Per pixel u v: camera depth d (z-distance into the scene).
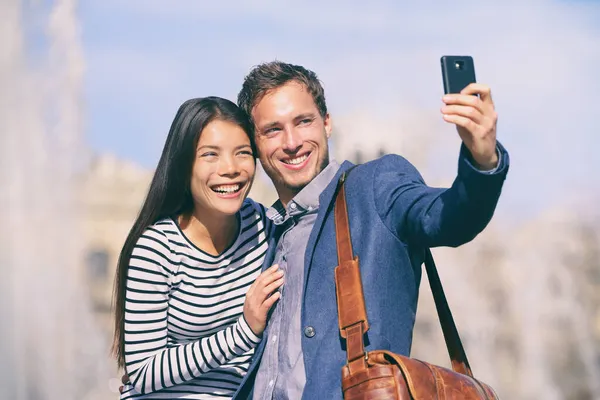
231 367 3.70
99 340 25.55
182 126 3.65
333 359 3.21
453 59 2.90
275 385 3.34
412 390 2.90
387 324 3.18
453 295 30.03
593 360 29.91
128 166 32.75
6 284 25.45
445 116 2.77
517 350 29.31
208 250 3.71
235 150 3.65
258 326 3.45
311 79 3.59
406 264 3.24
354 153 29.92
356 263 3.19
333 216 3.37
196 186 3.66
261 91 3.57
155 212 3.68
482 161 2.82
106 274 29.55
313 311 3.29
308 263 3.33
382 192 3.26
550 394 28.58
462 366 3.26
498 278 30.56
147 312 3.64
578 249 30.62
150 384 3.58
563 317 30.00
